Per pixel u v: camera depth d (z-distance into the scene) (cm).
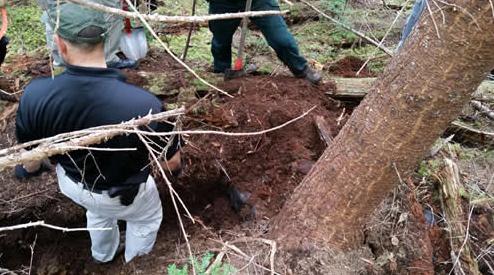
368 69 480
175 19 135
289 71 438
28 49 474
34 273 333
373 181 231
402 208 296
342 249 256
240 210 321
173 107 374
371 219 282
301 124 353
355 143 229
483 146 406
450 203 321
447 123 210
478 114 427
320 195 250
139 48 423
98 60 215
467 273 290
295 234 258
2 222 331
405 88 204
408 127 210
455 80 193
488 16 173
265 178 331
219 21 386
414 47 200
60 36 205
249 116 358
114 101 212
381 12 559
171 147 243
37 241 341
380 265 268
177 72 424
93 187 248
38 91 216
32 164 273
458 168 348
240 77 408
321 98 391
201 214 338
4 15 167
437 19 188
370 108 221
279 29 378
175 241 318
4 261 335
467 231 297
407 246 279
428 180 342
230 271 243
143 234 294
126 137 222
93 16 203
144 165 242
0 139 363
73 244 343
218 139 348
